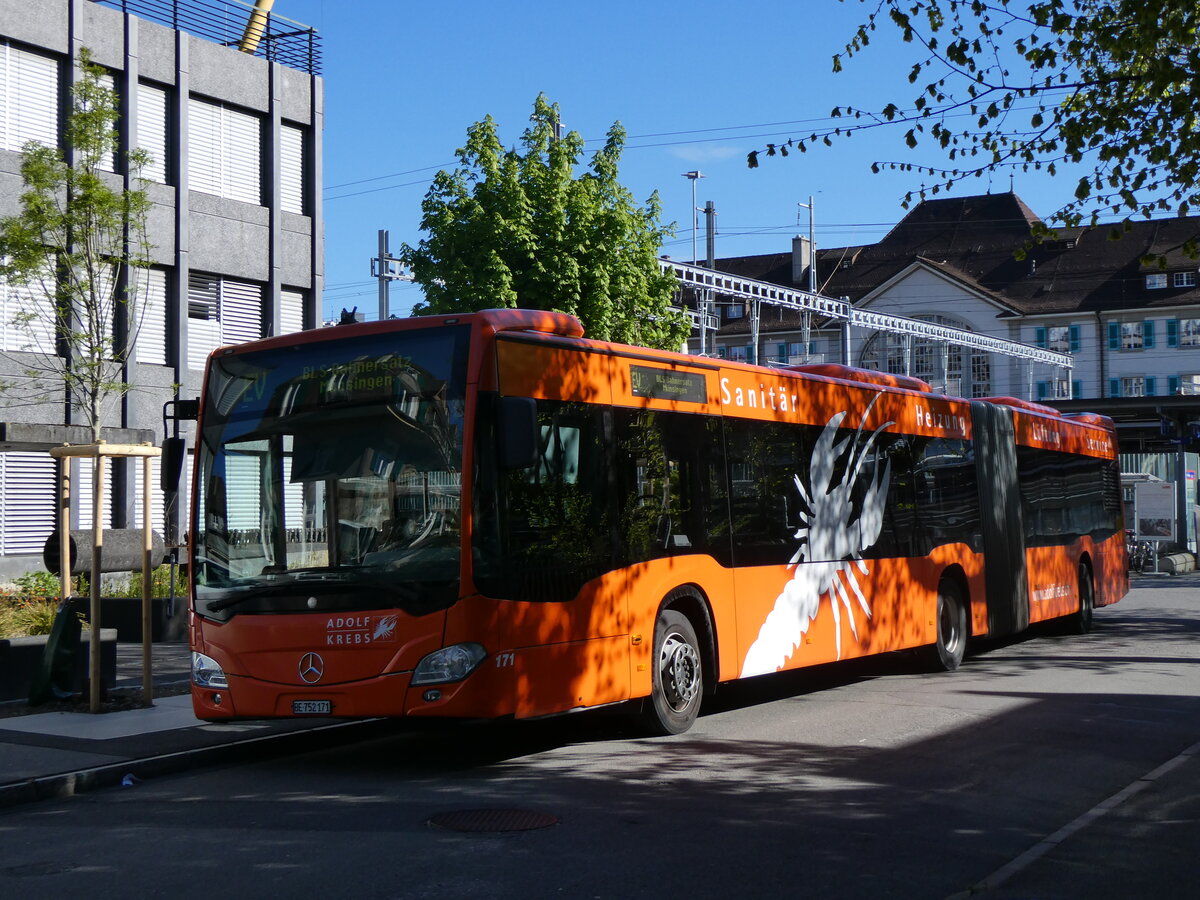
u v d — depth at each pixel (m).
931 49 11.56
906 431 15.41
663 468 11.09
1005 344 64.31
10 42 24.47
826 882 6.39
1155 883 6.39
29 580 19.78
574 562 9.88
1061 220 12.15
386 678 9.09
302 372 9.88
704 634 11.46
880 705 12.55
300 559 9.54
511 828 7.53
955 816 7.85
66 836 7.66
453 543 9.14
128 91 26.22
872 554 14.26
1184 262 81.12
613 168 26.23
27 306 23.83
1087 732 10.89
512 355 9.61
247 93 28.84
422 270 25.11
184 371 27.09
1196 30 11.50
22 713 11.95
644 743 10.52
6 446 13.45
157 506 26.58
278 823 7.84
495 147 25.30
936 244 91.62
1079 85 11.56
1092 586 21.44
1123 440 50.31
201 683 9.81
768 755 9.89
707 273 38.31
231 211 28.41
